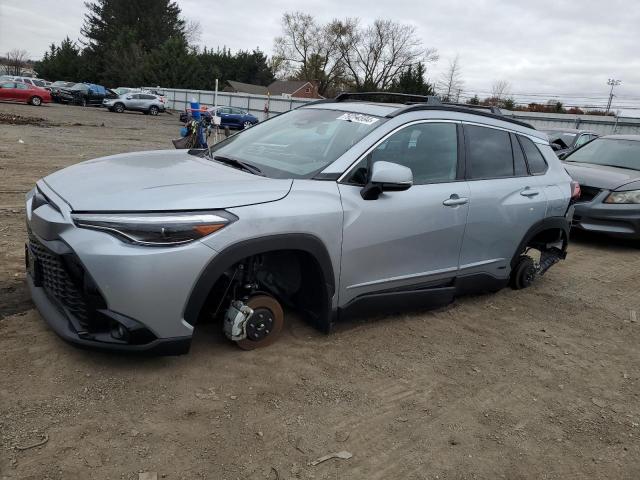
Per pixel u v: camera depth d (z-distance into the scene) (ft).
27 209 11.32
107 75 224.12
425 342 13.30
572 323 15.66
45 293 10.90
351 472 8.53
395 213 12.36
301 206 10.81
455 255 14.15
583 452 9.70
